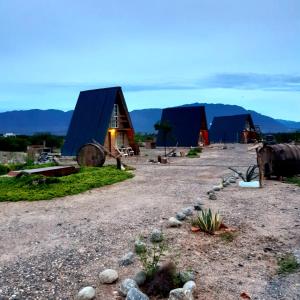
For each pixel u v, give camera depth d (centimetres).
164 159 2898
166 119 5706
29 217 1108
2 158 3497
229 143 7088
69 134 3538
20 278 656
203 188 1574
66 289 614
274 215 1084
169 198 1355
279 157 1827
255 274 664
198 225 939
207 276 653
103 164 2622
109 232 927
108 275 637
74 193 1495
